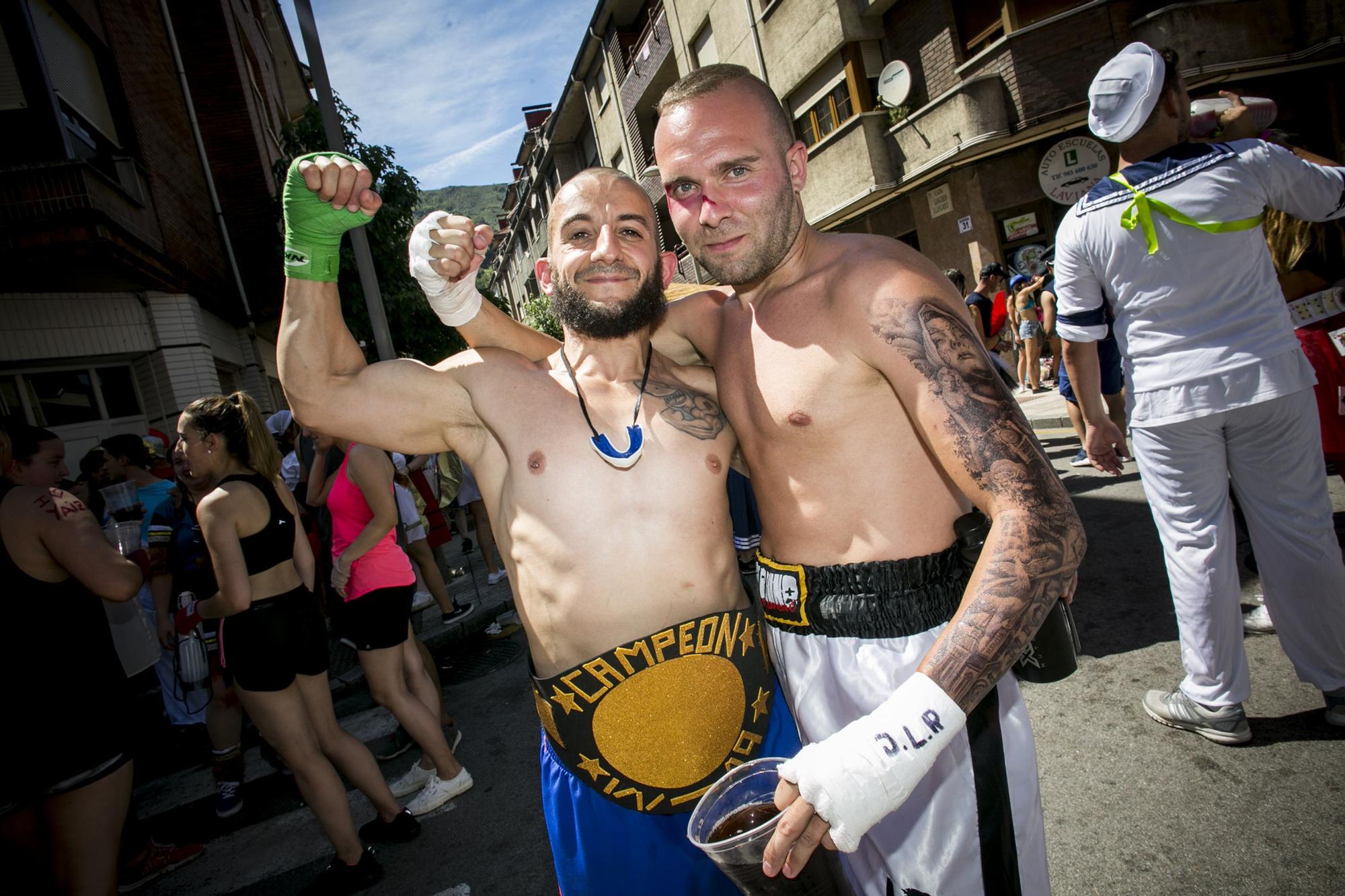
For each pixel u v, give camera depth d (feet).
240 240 43.39
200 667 12.17
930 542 4.42
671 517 5.00
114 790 6.97
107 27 31.73
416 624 19.89
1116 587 11.96
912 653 4.33
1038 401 28.40
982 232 38.09
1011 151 36.88
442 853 9.68
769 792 4.37
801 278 4.76
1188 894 6.09
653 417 5.16
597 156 92.27
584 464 4.99
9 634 6.59
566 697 4.91
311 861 10.27
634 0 68.80
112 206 27.30
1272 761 7.30
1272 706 8.09
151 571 13.92
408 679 11.81
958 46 37.47
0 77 25.64
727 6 50.90
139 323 30.14
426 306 40.57
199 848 11.02
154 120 35.35
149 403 30.91
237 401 9.23
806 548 4.68
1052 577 3.44
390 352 20.79
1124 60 6.91
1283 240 9.02
